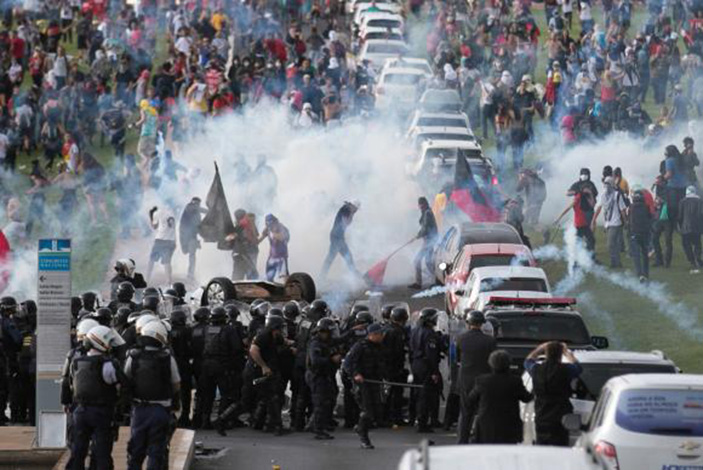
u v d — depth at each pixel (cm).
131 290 5941
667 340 8331
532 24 14450
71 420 4312
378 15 16362
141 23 15238
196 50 14325
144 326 4216
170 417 4281
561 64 13588
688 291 9294
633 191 9550
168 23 15788
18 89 13325
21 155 13175
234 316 5959
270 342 5844
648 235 9412
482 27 14850
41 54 14138
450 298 8425
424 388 5962
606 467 2616
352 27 16862
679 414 3619
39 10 16175
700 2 15500
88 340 4259
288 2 15838
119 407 4322
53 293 5022
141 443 4184
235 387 5912
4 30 15025
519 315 6062
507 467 2594
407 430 6094
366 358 5475
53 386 4994
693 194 9706
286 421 6456
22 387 6138
